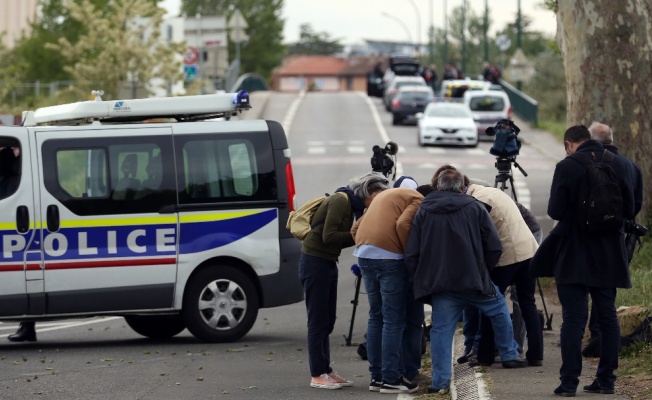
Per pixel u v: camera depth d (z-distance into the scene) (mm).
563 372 17812
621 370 19828
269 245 27000
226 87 106812
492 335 20828
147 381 21453
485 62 131625
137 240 26359
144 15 80062
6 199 25812
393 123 105438
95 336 29547
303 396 19719
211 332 26812
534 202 56500
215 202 26766
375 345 20172
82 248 26109
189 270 26578
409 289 20141
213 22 83188
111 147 26344
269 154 27094
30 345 27375
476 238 18969
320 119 111062
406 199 19656
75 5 80250
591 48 33312
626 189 18328
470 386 18875
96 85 79312
